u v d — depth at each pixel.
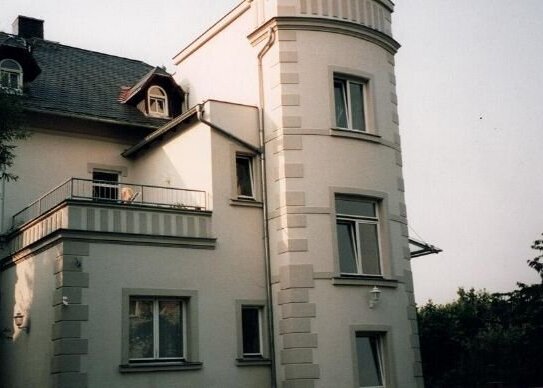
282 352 15.63
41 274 14.91
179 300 15.40
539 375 28.09
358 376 15.75
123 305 14.42
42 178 19.14
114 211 14.79
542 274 28.06
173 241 15.32
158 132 18.59
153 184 19.31
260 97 17.34
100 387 13.78
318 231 16.09
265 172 16.88
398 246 17.27
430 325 34.38
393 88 18.53
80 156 19.91
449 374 32.16
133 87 22.41
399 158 18.12
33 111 18.88
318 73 17.02
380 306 16.44
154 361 14.75
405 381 16.39
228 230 16.25
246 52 18.48
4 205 18.33
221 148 16.72
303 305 15.57
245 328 16.12
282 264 15.98
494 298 31.19
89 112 20.28
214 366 15.21
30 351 15.00
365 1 18.09
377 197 17.09
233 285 15.96
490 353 30.58
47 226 15.18
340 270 16.23
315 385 15.21
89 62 24.06
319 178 16.42
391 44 18.64
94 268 14.24
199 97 21.16
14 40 21.23
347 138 16.97
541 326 27.86
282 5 17.12
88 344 13.83
